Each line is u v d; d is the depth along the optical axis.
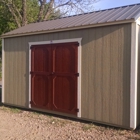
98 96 5.71
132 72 5.11
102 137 4.85
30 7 18.08
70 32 6.23
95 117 5.78
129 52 5.17
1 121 6.18
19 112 7.23
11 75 7.91
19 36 7.55
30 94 7.27
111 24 5.38
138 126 5.40
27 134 5.11
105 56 5.58
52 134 5.10
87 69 5.91
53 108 6.64
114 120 5.43
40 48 6.95
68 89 6.29
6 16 16.89
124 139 4.69
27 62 7.36
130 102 5.14
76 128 5.51
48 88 6.76
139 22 5.22
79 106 6.05
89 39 5.86
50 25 7.39
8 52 7.99
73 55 6.16
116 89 5.40
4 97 8.19
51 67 6.67
